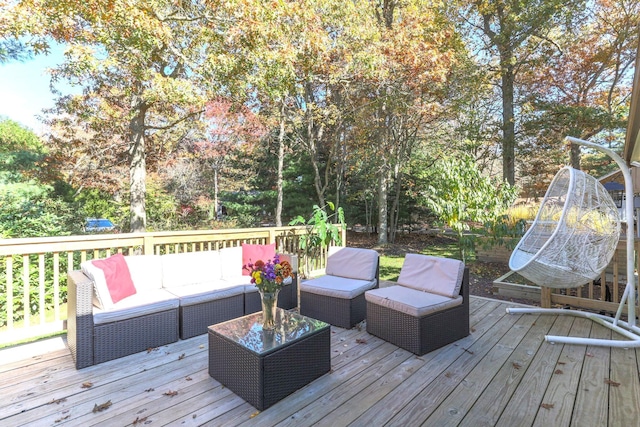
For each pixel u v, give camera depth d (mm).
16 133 7793
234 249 3990
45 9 4645
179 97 5652
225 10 5438
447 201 6039
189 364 2637
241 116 9641
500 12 10352
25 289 3111
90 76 6324
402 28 8125
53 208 7500
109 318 2668
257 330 2398
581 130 9875
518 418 1951
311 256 5910
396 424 1901
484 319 3643
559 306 4035
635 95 3139
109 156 8719
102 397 2170
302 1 6523
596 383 2320
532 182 13609
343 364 2633
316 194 13125
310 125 10617
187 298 3133
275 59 5832
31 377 2416
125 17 4656
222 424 1898
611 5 9695
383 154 10180
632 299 3137
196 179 11961
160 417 1963
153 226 10359
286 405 2088
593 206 3246
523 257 4008
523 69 11031
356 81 8430
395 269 7070
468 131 11258
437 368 2561
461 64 9523
